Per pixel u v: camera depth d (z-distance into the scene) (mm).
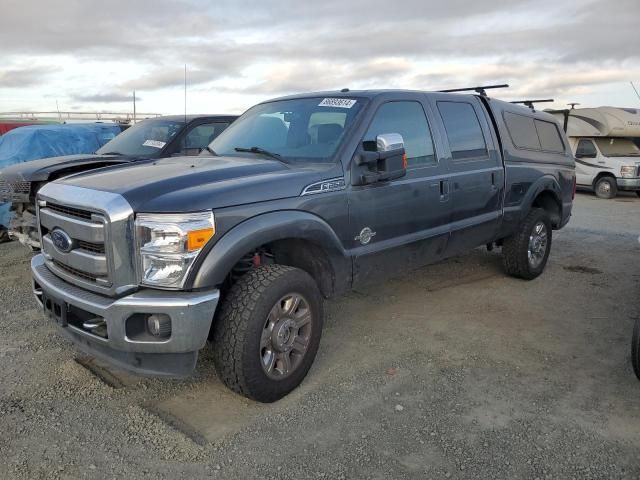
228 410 3391
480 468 2838
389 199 4180
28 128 8305
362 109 4180
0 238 7785
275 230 3318
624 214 12188
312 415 3334
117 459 2896
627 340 4516
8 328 4629
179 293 2990
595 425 3236
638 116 15883
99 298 3104
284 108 4656
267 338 3361
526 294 5719
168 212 2951
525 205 5875
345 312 5117
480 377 3836
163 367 3086
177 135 7199
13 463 2846
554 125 6785
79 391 3596
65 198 3287
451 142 4934
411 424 3242
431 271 6520
